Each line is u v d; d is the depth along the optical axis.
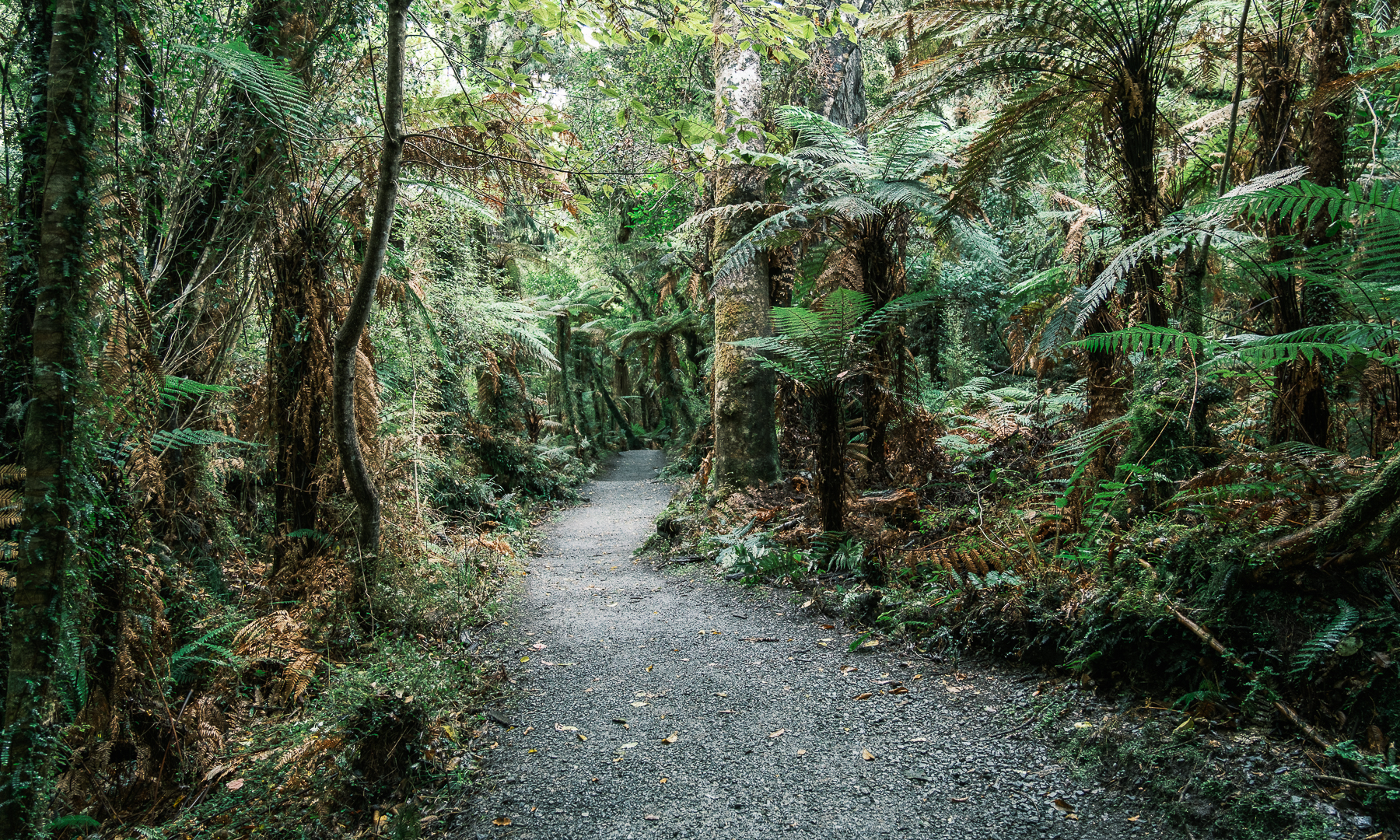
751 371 7.05
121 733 2.67
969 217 5.20
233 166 3.39
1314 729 2.19
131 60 2.75
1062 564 3.43
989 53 3.96
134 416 2.58
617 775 2.62
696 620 4.38
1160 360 3.35
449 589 4.62
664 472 13.65
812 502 5.68
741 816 2.33
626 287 18.42
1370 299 2.63
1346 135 3.36
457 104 4.50
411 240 6.75
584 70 9.73
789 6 4.12
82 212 1.82
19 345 2.32
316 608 3.78
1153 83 3.48
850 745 2.73
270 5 3.56
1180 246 3.12
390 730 2.62
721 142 3.81
